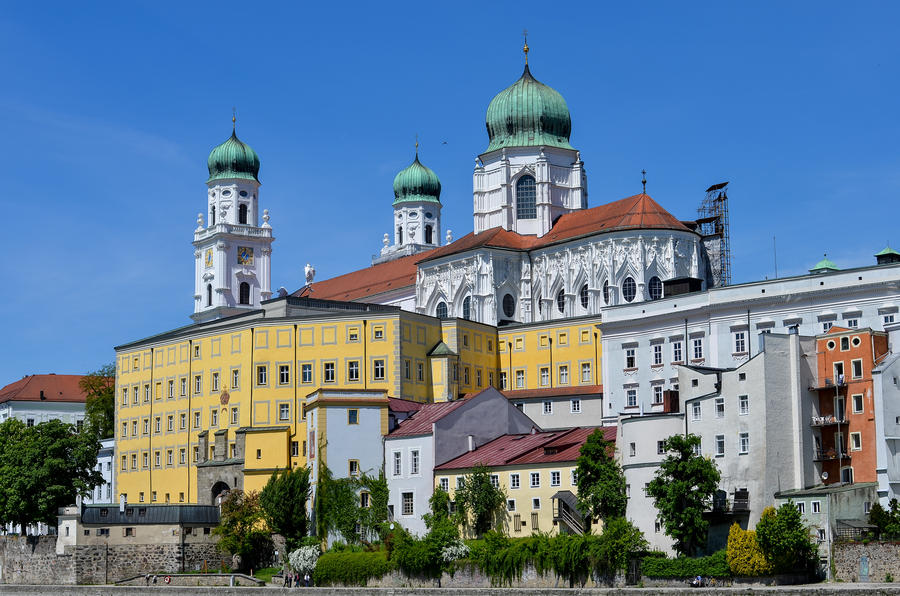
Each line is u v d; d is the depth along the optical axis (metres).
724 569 116.81
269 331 183.12
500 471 140.38
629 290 194.50
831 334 130.50
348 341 179.75
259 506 161.00
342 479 151.25
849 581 114.88
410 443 150.25
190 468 189.75
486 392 154.38
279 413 180.50
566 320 188.12
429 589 126.06
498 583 127.38
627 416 145.25
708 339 161.50
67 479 176.50
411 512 148.62
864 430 126.31
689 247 196.25
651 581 119.25
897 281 148.12
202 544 161.88
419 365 181.50
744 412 127.56
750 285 159.12
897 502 121.06
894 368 126.12
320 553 146.75
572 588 118.69
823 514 119.62
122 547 159.38
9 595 153.75
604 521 131.00
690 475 123.94
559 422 181.25
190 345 192.75
